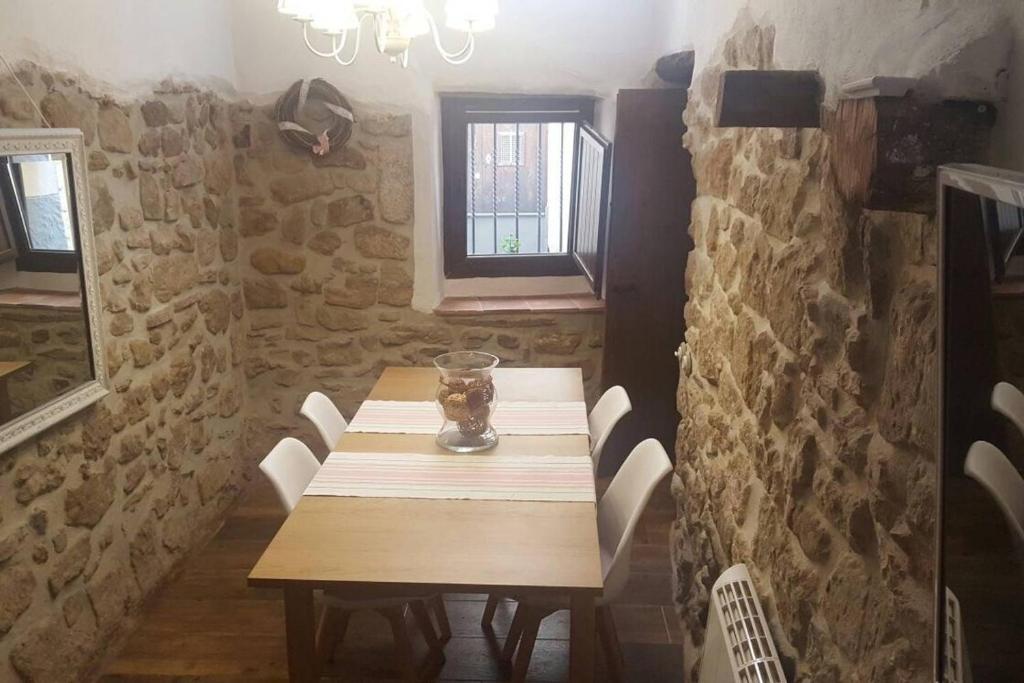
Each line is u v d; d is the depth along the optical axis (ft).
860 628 4.26
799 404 5.48
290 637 6.73
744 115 4.86
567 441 8.58
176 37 10.53
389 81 12.44
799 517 5.33
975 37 3.14
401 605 7.93
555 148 13.84
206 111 11.48
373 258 13.07
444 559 6.29
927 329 3.56
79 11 8.32
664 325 12.76
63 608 8.20
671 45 11.50
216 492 12.12
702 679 6.65
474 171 13.78
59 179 7.80
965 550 2.78
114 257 9.12
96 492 8.78
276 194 12.75
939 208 2.83
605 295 13.07
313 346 13.37
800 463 5.28
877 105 3.34
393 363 13.48
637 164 12.17
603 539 8.50
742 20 7.36
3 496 7.26
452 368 8.60
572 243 14.05
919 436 3.62
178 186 10.69
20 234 7.19
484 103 13.41
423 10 8.50
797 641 5.30
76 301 8.13
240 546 11.49
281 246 12.94
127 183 9.39
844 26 4.45
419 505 7.14
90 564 8.70
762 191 6.53
